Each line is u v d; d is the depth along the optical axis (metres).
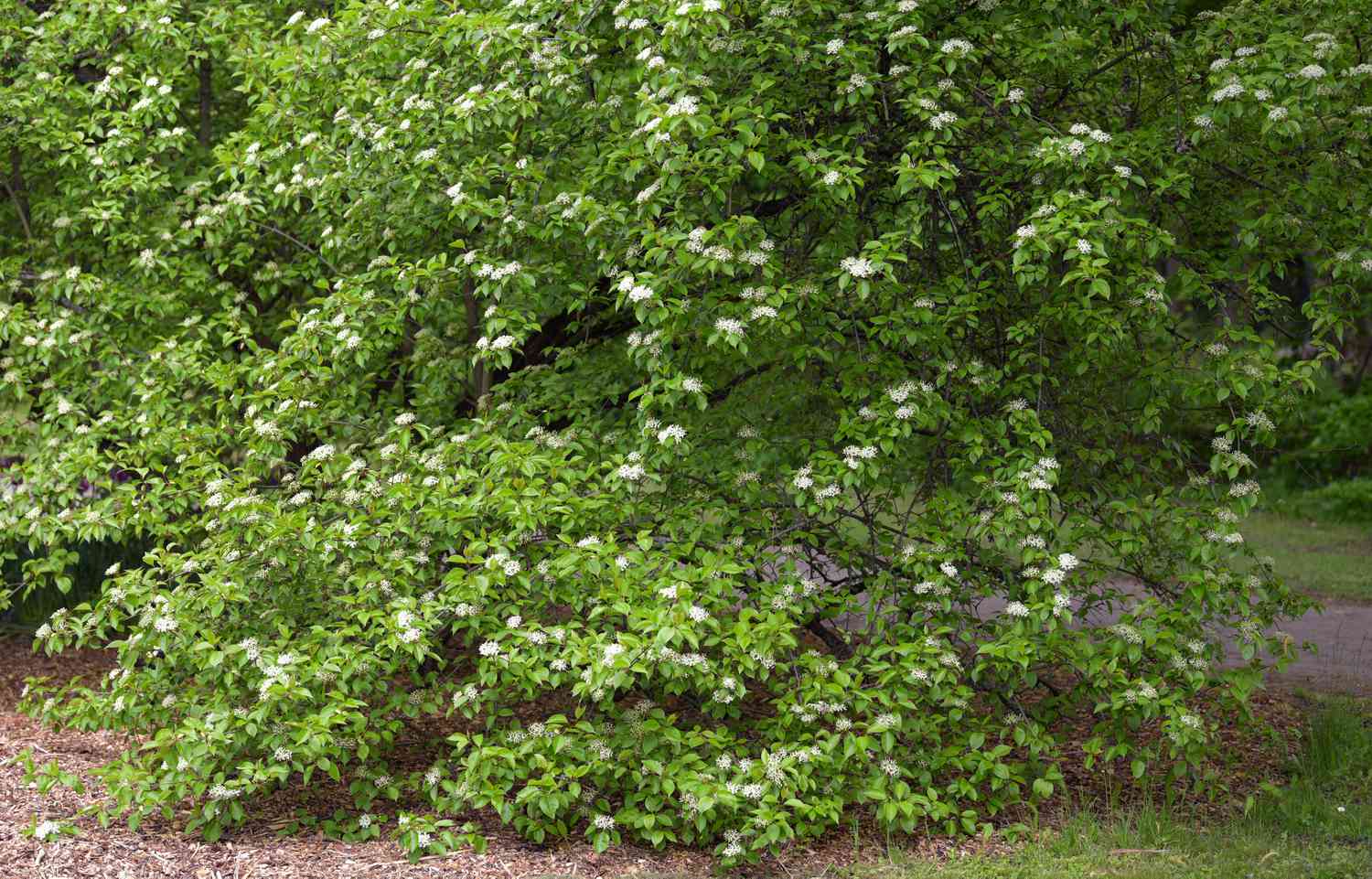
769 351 5.18
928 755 4.55
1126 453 5.36
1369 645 7.77
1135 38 5.22
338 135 5.45
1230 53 4.95
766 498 5.02
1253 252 5.21
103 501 5.97
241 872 4.14
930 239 5.02
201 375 6.01
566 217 4.77
